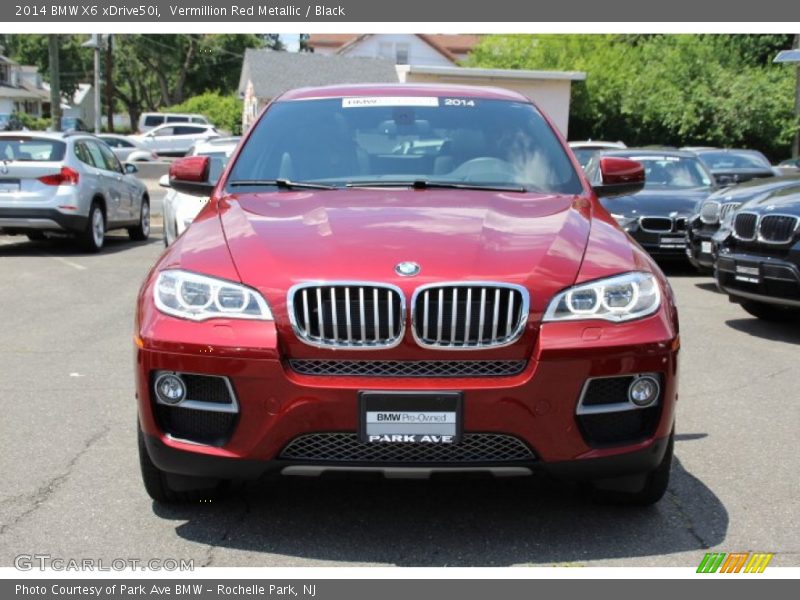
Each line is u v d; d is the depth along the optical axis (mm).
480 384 3162
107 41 49438
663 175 12617
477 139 4711
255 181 4445
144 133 44875
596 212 4070
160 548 3465
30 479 4164
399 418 3152
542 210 3973
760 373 6297
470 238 3496
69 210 12656
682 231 11266
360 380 3166
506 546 3492
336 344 3193
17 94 74000
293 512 3805
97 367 6293
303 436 3201
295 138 4711
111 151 14836
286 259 3357
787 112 34781
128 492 4012
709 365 6535
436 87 5191
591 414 3254
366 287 3221
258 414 3205
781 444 4742
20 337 7254
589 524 3693
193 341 3242
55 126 25156
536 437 3197
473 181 4453
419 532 3615
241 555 3412
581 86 38000
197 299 3314
